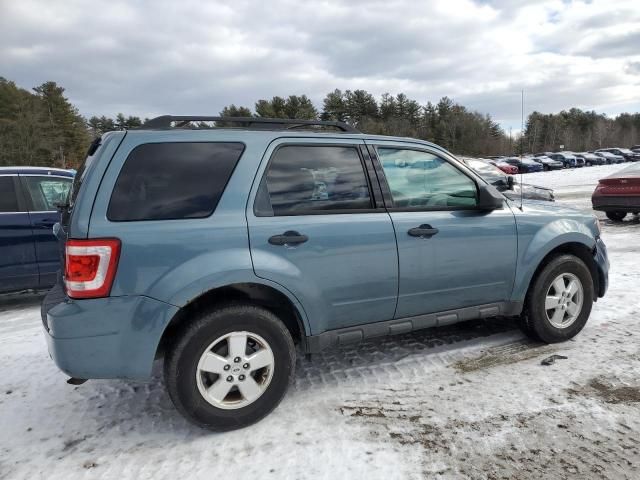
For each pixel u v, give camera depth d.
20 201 5.46
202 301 2.90
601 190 10.48
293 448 2.67
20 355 4.16
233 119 3.09
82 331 2.53
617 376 3.35
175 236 2.65
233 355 2.80
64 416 3.12
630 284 5.57
